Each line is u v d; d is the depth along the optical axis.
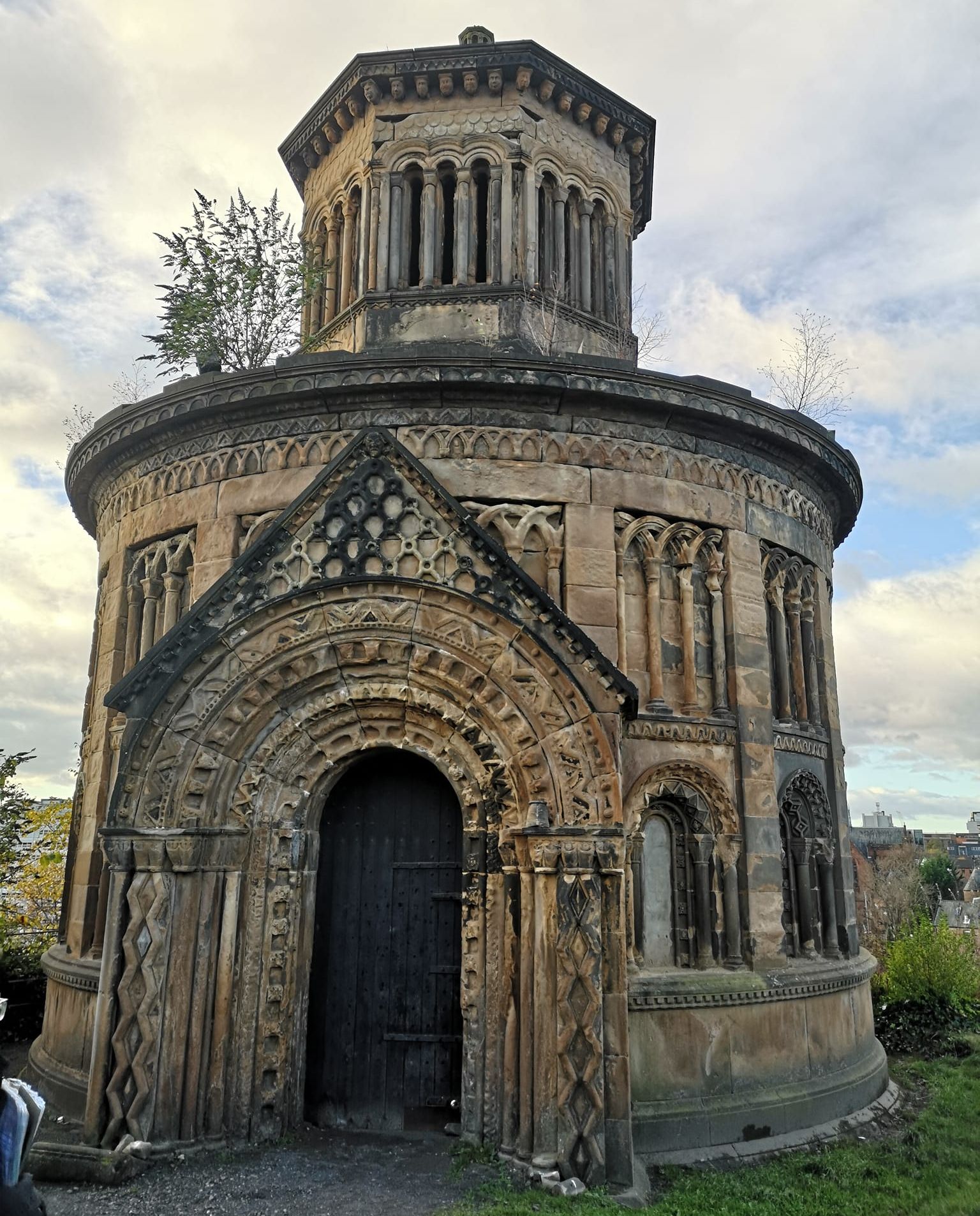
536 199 15.70
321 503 11.03
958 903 66.19
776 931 12.31
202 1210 8.57
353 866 11.52
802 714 14.27
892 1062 15.98
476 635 10.55
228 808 10.67
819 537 15.23
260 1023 10.43
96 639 15.83
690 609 12.78
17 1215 3.64
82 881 13.51
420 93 15.94
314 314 17.09
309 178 18.06
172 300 16.20
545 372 12.02
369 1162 9.73
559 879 9.87
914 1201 9.25
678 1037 11.14
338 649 10.80
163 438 13.63
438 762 10.92
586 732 10.17
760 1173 10.02
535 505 12.14
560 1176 9.07
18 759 20.73
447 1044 10.95
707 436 13.20
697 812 12.27
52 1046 13.08
